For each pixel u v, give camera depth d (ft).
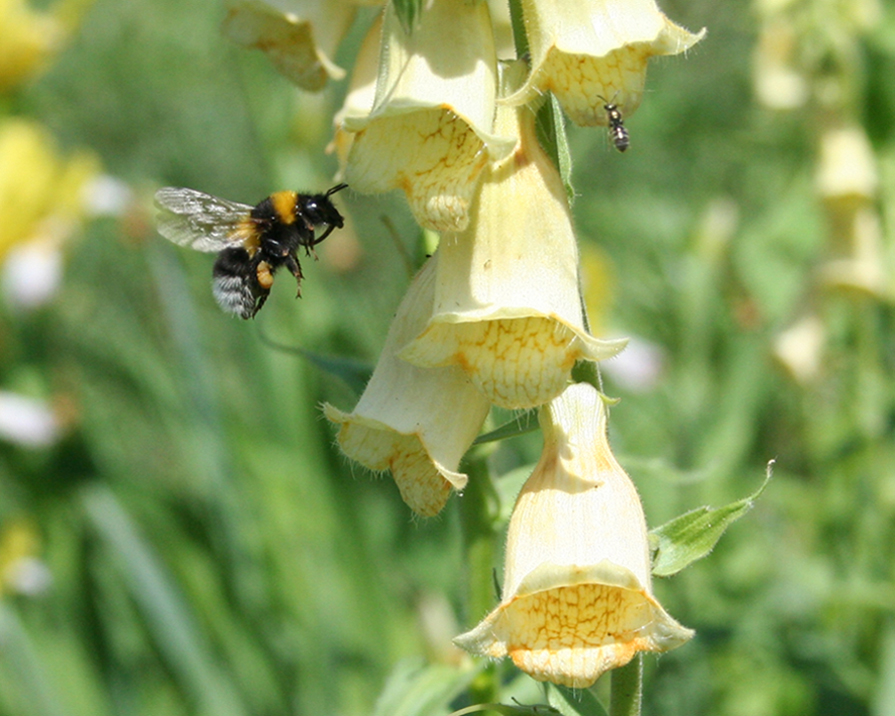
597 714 1.57
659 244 3.13
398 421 1.56
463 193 1.50
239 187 3.94
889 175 2.59
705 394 2.81
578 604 1.51
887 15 2.61
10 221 2.82
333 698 2.40
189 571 2.58
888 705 2.07
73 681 2.53
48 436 2.69
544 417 1.56
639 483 2.54
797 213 2.90
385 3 1.57
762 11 2.56
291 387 2.65
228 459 2.53
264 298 1.83
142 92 3.87
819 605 2.30
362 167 1.51
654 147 3.38
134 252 3.26
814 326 2.63
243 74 2.79
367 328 2.96
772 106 2.60
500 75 1.54
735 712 2.31
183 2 3.89
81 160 2.94
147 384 2.96
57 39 3.06
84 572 2.70
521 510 1.54
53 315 3.14
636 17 1.50
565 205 1.54
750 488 2.74
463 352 1.52
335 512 2.63
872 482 2.46
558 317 1.50
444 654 2.43
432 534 2.83
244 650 2.51
